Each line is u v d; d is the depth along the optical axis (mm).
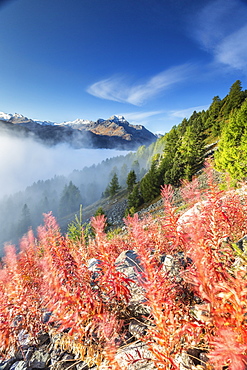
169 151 66750
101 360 2426
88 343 2521
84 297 2580
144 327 2756
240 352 1213
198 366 1856
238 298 1440
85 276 2928
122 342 2688
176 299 2576
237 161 20406
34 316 3160
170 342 1814
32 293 3279
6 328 3021
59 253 3014
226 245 3129
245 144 19859
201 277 1609
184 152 51312
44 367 2838
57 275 2701
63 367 2717
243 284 1465
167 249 3963
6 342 2965
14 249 3662
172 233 3240
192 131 58031
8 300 3326
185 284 2674
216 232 2627
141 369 2254
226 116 70500
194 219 2482
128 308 3057
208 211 2918
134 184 79062
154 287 1933
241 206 4035
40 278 3607
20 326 3172
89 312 2443
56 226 3293
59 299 2383
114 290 2586
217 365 1333
